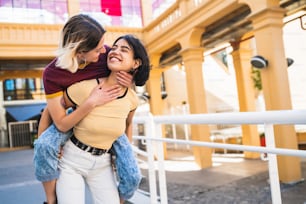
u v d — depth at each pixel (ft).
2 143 51.13
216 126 39.58
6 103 53.16
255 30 18.97
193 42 25.82
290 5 21.30
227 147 4.83
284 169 17.74
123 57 4.61
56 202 4.98
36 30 30.94
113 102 4.69
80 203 4.84
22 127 52.75
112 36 33.22
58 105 4.51
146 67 4.95
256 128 29.53
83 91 4.59
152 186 7.98
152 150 7.98
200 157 25.98
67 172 4.82
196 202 16.14
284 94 17.92
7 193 12.35
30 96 55.93
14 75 39.40
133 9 36.14
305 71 39.24
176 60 33.76
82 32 4.12
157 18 30.71
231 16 23.43
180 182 21.31
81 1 33.68
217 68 44.70
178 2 26.71
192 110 26.05
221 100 44.09
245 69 30.42
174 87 47.62
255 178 20.36
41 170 4.60
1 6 30.04
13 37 29.96
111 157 5.29
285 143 17.24
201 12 23.44
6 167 22.44
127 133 5.70
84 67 4.65
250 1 18.94
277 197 4.16
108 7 34.68
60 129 4.57
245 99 30.07
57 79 4.44
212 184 19.98
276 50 17.92
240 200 15.62
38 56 30.81
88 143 4.78
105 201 5.15
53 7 32.24
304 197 14.90
